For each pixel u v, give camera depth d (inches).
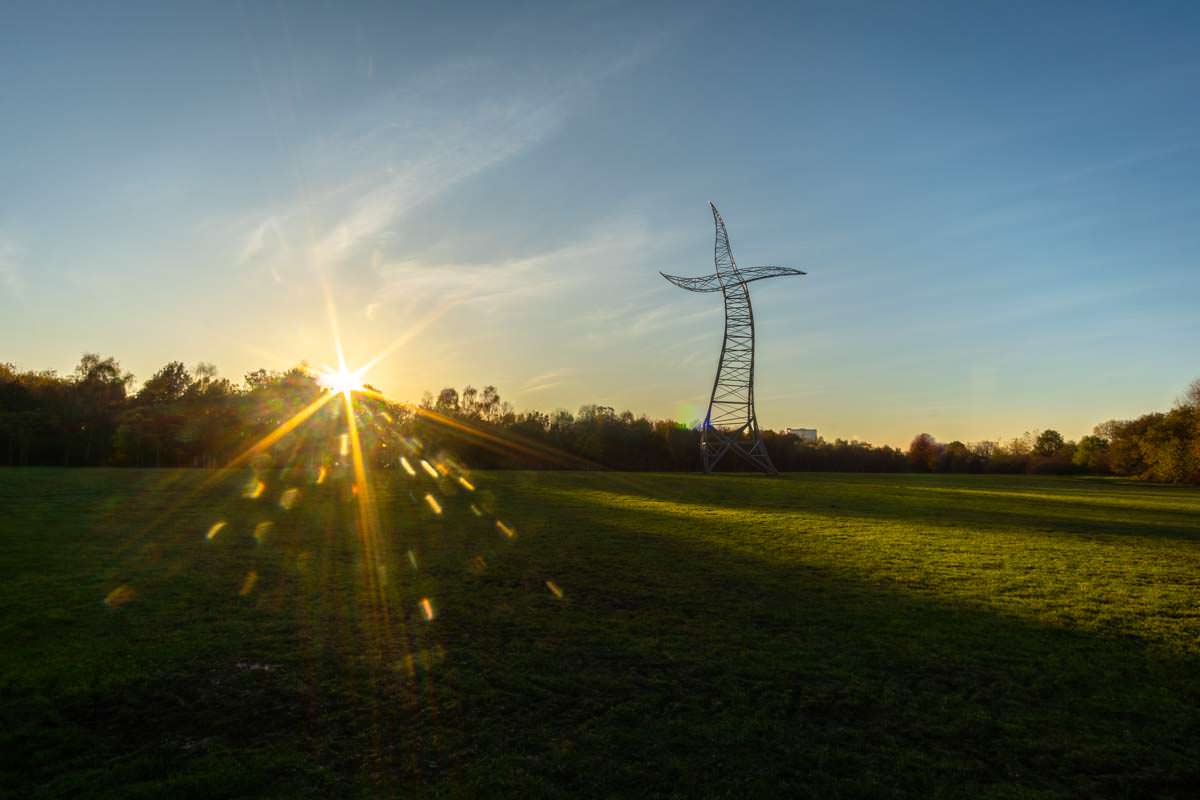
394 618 546.0
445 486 1904.5
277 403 3558.1
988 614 586.6
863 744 336.5
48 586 617.0
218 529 1003.3
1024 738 345.1
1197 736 349.4
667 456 4448.8
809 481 2896.2
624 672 429.7
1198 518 1552.7
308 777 294.8
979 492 2389.3
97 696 373.7
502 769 304.0
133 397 4411.9
